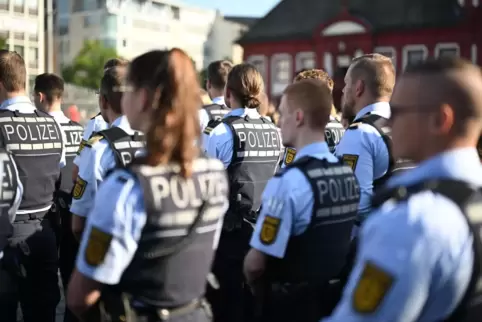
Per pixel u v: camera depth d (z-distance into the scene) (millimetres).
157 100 2029
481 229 1452
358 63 3512
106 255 1940
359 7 35469
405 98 1634
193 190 2105
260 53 38031
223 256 3783
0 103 3760
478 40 31797
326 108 2768
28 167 3645
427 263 1401
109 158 3150
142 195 1959
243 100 4043
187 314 2102
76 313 2074
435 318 1470
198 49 70188
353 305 1491
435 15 33062
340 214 2719
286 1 38750
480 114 1569
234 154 3865
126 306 2012
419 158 1638
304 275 2654
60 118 4992
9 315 2980
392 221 1462
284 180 2631
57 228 4254
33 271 3729
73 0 59812
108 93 3250
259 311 2752
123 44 59844
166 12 65188
